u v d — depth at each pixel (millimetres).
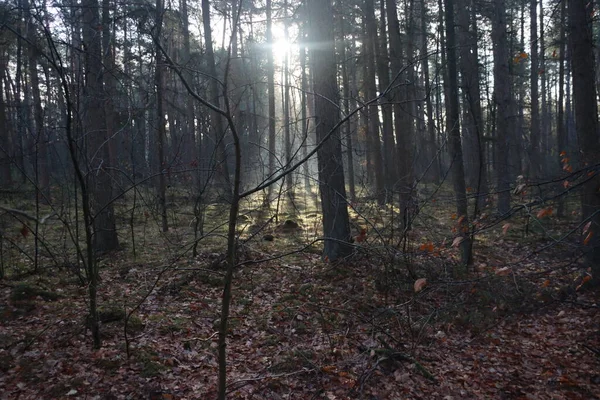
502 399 5207
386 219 10414
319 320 6781
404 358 5832
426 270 7430
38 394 4578
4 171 14180
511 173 15320
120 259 9422
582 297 7547
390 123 15656
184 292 7566
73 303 6887
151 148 11094
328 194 8789
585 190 7547
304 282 8133
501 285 7410
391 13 13859
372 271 7770
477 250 10914
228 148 8773
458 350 6254
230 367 5461
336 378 5348
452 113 9484
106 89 7617
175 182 14188
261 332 6410
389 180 14461
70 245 10141
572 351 6258
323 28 8664
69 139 4668
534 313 7074
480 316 6902
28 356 5242
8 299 6766
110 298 7203
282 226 12328
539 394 5312
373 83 16609
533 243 10930
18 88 13898
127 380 4945
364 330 6543
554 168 15320
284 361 5562
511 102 16359
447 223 10734
